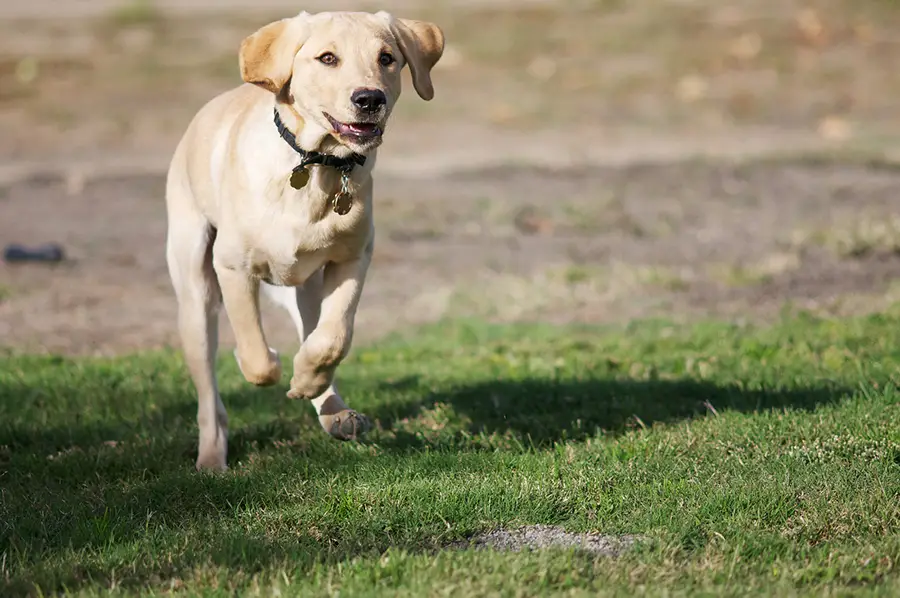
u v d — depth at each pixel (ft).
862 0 129.49
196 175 28.30
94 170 84.02
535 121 97.91
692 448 27.76
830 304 48.88
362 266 26.96
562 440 29.35
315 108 25.04
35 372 40.06
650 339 43.86
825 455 26.58
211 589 20.25
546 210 71.26
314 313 29.66
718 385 34.27
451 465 27.07
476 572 20.54
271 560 21.36
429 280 57.88
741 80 108.58
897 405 29.76
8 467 28.86
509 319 50.62
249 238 26.17
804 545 21.98
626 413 31.76
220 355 44.65
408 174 82.07
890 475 25.04
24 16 129.49
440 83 109.29
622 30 123.34
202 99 103.14
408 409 33.63
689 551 22.02
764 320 47.39
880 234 60.03
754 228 65.77
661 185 77.00
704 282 55.21
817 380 33.99
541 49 118.01
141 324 50.08
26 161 87.04
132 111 100.12
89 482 27.43
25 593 20.48
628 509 23.90
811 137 92.02
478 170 82.38
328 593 19.77
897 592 19.49
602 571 20.75
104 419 33.37
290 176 25.41
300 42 25.38
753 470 25.79
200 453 28.73
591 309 51.60
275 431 31.55
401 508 23.72
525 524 23.53
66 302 53.72
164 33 122.62
